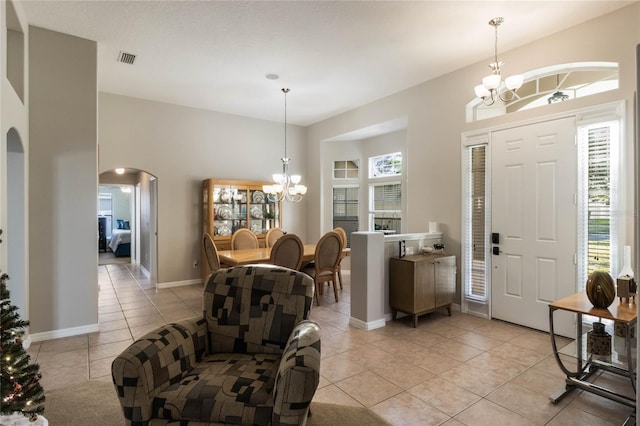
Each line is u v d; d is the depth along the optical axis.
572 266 3.41
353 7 3.11
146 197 6.75
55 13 3.17
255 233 6.47
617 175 3.14
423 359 2.98
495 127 4.02
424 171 4.83
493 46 3.83
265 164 6.86
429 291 3.93
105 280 6.37
